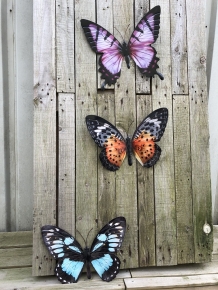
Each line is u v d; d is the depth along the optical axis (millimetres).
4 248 1222
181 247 1104
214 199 1502
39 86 1042
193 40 1142
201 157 1133
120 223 1023
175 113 1120
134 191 1087
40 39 1045
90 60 1071
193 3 1144
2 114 1325
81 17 1071
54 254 980
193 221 1117
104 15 1089
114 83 1080
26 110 1342
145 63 1082
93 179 1066
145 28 1069
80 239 1048
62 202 1043
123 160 1076
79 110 1065
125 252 1069
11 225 1379
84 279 1004
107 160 1039
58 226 1034
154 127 1058
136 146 1056
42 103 1042
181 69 1130
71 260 989
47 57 1048
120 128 1087
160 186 1103
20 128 1345
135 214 1084
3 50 1300
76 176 1056
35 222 1023
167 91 1117
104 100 1080
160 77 1111
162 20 1121
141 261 1077
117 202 1076
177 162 1116
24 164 1365
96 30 1046
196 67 1142
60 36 1056
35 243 1018
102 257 1007
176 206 1109
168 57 1121
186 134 1125
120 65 1079
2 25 1287
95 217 1062
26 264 1114
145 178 1094
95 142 1026
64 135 1053
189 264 1132
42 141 1038
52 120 1045
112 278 998
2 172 1350
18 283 979
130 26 1103
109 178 1075
